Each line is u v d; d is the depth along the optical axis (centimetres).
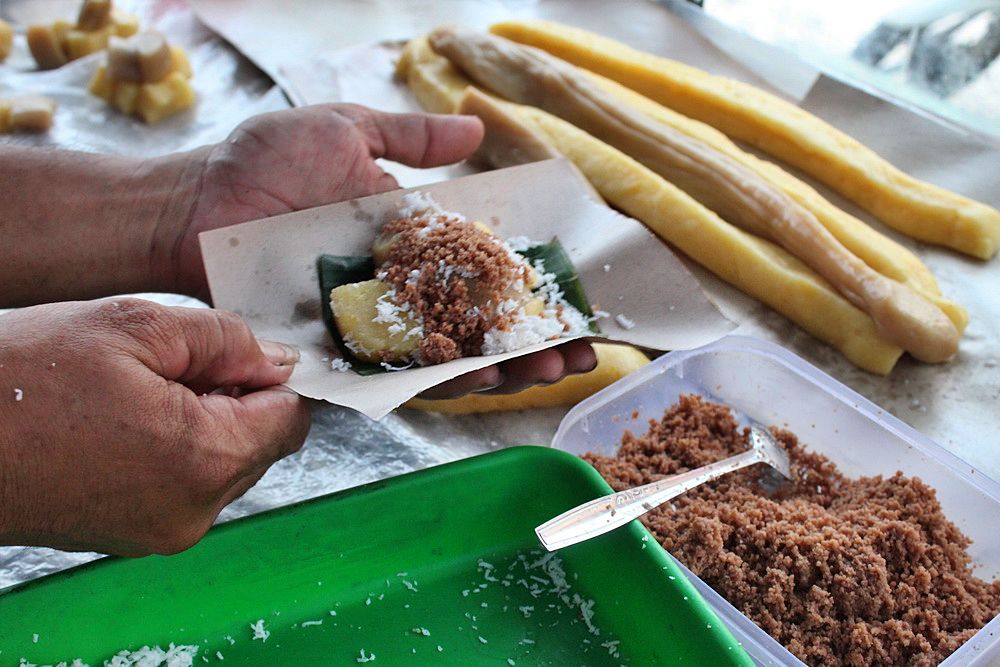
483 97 167
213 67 201
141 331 83
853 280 139
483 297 103
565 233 122
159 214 132
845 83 193
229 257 107
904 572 99
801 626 95
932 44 203
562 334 106
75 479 78
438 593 95
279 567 92
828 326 142
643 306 112
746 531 100
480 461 98
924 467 112
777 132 175
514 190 122
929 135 180
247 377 92
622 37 211
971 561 106
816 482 113
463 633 92
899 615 96
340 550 95
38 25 197
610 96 175
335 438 121
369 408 85
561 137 168
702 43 209
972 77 196
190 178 133
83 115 184
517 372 104
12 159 128
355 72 196
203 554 89
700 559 99
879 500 108
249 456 87
